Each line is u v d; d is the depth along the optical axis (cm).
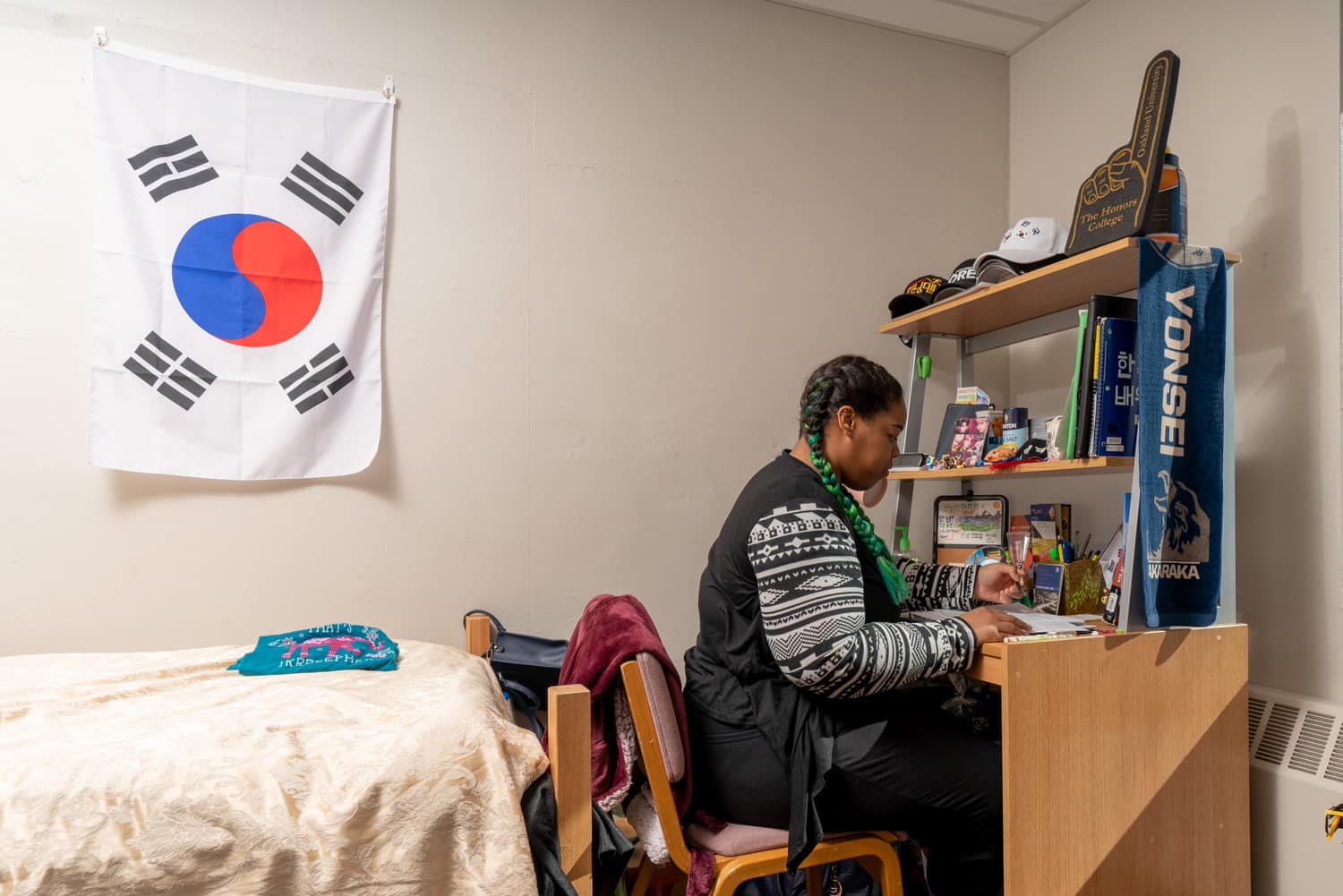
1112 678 155
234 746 122
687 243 247
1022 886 146
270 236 210
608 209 240
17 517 193
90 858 108
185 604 203
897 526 245
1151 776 159
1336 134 185
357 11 219
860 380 159
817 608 138
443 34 226
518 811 123
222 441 205
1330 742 175
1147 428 160
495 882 118
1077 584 190
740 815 142
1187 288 165
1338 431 183
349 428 215
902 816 143
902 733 144
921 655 142
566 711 130
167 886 110
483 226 229
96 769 115
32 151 196
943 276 278
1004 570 195
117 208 199
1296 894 176
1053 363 263
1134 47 238
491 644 219
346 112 217
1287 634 191
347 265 216
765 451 255
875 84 271
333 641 184
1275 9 199
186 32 206
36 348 195
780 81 259
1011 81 286
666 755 135
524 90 233
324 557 213
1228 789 167
